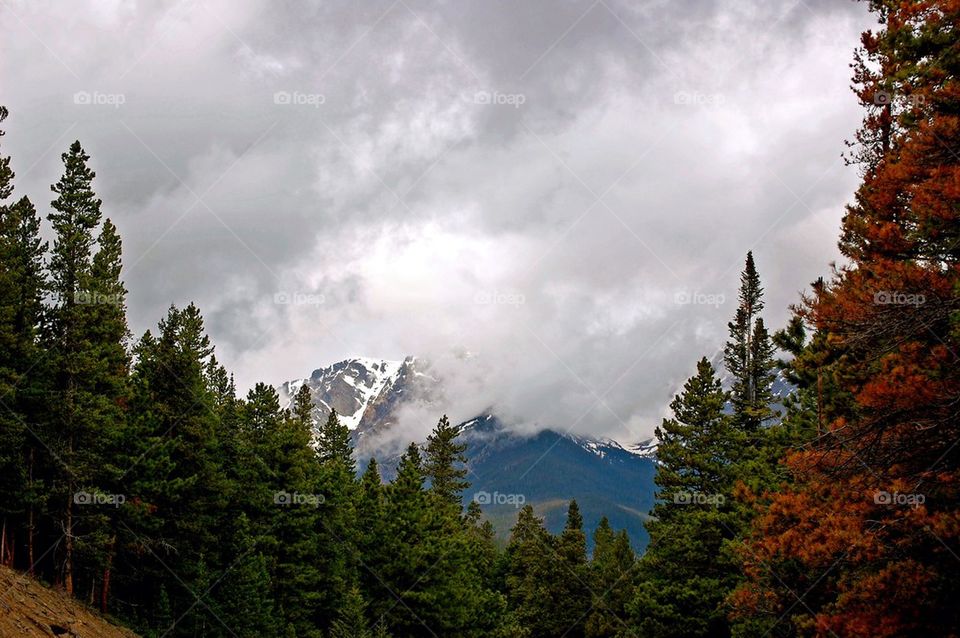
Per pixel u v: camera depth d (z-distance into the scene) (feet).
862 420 54.24
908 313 49.32
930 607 46.73
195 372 143.74
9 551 112.88
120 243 130.82
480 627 186.80
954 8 51.19
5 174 113.19
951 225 48.42
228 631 123.44
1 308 107.34
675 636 123.75
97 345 120.16
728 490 129.18
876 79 63.52
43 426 110.83
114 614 124.36
